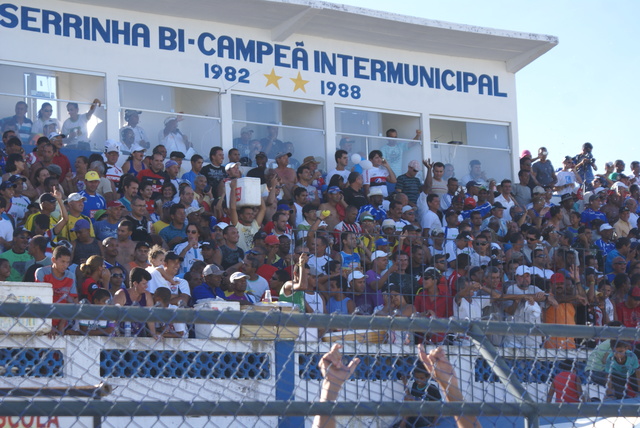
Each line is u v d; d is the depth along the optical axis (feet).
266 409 14.35
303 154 54.24
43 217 36.45
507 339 30.04
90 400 13.87
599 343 30.25
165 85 50.65
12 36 46.93
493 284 36.42
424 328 15.75
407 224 48.06
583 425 25.77
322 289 34.78
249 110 52.85
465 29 57.11
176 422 27.73
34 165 42.93
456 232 49.55
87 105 48.39
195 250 39.93
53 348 26.55
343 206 48.29
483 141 60.18
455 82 59.62
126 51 49.70
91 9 49.08
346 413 14.65
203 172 47.91
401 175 54.34
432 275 35.14
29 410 13.51
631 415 15.88
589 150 63.87
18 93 46.73
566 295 38.22
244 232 43.68
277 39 53.88
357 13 53.57
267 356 29.81
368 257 40.52
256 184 43.88
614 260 48.42
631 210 58.29
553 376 27.30
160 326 30.09
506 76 61.41
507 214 54.49
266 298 33.19
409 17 55.42
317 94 54.85
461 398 16.26
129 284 32.32
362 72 56.59
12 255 34.01
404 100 57.72
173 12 50.78
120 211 40.11
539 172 60.34
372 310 35.86
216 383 29.12
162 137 50.16
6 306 13.65
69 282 30.96
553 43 59.57
